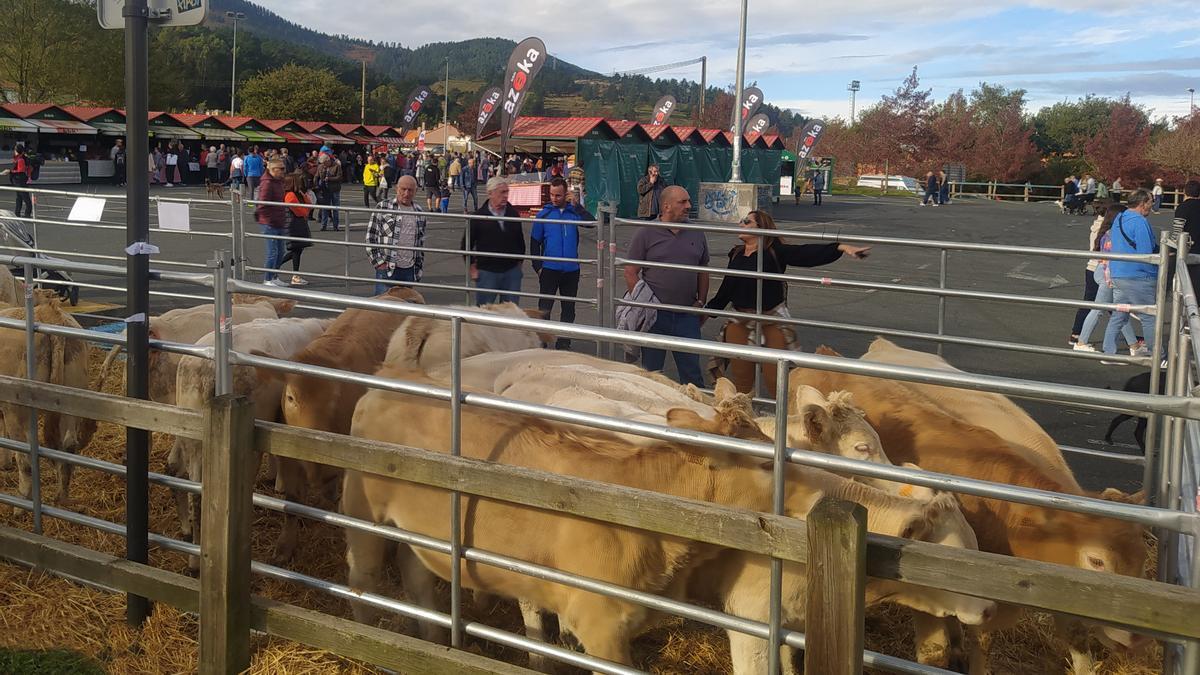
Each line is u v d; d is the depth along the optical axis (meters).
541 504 3.25
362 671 3.88
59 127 39.22
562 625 3.91
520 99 26.25
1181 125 58.16
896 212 38.00
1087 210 41.34
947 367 5.41
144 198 4.18
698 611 3.16
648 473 3.60
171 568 5.01
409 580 4.37
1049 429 7.96
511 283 9.86
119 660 4.05
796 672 4.40
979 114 75.19
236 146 49.06
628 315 7.80
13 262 4.77
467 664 3.42
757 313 7.30
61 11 56.81
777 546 2.85
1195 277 9.61
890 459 4.56
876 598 3.74
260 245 18.27
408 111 56.00
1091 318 10.23
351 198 35.69
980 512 4.12
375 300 3.72
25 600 4.42
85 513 5.70
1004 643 4.61
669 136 32.16
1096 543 3.87
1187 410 2.47
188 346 4.23
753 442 3.05
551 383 4.77
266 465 6.51
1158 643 4.48
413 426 4.09
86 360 6.19
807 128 40.94
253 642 4.01
